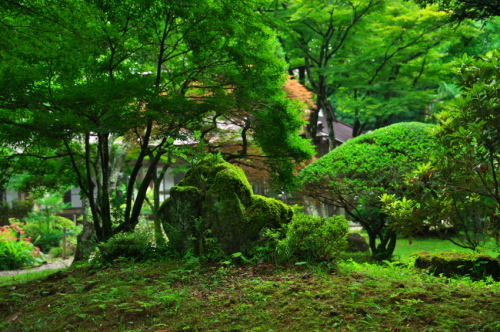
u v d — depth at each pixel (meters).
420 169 5.18
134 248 7.05
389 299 4.31
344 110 18.92
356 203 10.48
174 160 11.92
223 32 8.11
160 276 5.75
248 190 6.77
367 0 16.44
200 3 7.58
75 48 7.98
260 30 8.19
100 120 7.81
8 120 8.11
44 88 8.34
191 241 6.77
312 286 4.82
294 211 7.12
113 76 8.61
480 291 4.77
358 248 11.83
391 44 17.72
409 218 5.45
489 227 5.17
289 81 14.88
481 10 7.16
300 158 9.98
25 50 7.32
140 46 8.78
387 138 9.71
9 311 5.20
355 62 17.28
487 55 4.94
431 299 4.32
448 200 5.26
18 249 14.11
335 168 9.81
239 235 6.41
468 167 4.98
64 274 6.50
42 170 10.17
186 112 7.94
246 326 3.94
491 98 4.73
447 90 21.42
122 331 4.11
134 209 9.21
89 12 7.37
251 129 10.04
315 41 17.75
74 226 17.88
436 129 5.17
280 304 4.37
